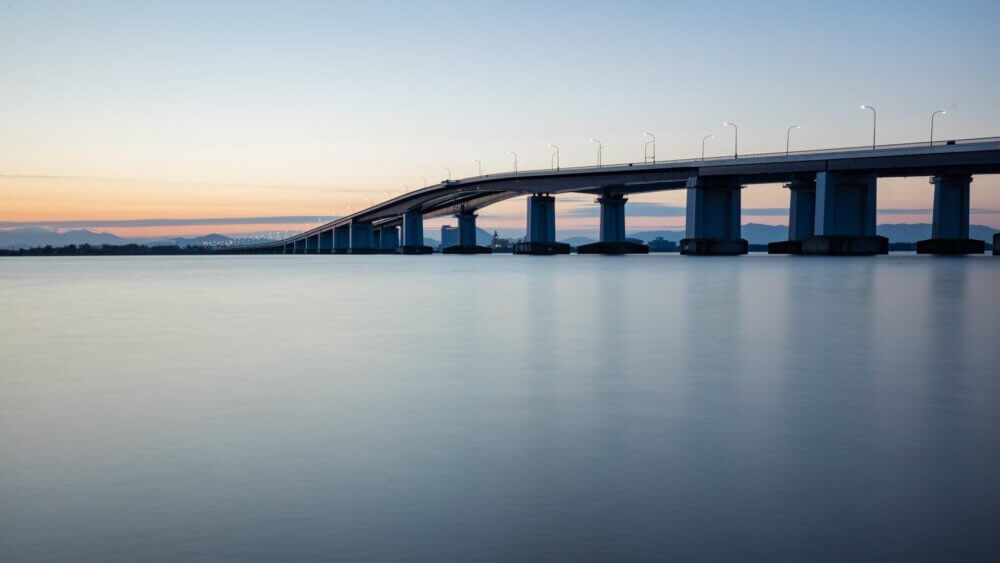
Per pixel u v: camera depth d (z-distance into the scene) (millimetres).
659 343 19000
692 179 160000
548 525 6656
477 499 7273
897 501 7137
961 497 7234
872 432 9688
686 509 6984
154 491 7531
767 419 10477
